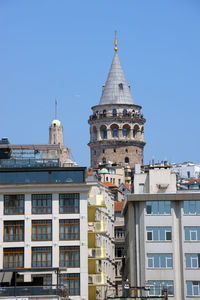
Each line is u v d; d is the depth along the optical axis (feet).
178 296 334.85
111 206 435.53
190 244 339.98
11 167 325.62
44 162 350.43
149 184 379.55
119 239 470.80
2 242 308.60
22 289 250.57
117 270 463.01
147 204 346.33
